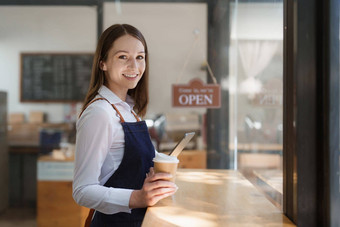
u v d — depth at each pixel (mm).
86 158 1136
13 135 3777
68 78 3654
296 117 885
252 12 2600
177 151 1098
